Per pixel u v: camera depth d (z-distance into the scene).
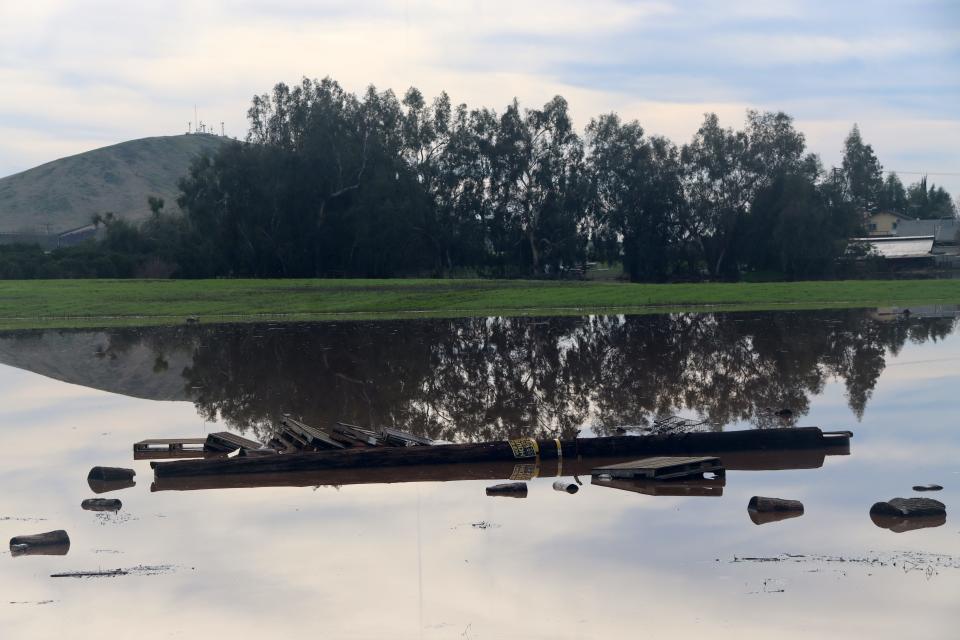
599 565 12.37
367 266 95.19
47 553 13.39
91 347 42.09
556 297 65.88
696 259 104.75
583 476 18.05
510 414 24.20
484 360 34.69
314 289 73.19
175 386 30.02
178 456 20.31
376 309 62.38
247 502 16.16
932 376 28.11
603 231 103.00
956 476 16.88
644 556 12.71
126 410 25.88
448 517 14.90
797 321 47.78
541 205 101.25
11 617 11.06
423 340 42.28
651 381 28.72
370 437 20.31
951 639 9.98
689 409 24.09
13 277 93.06
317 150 92.75
